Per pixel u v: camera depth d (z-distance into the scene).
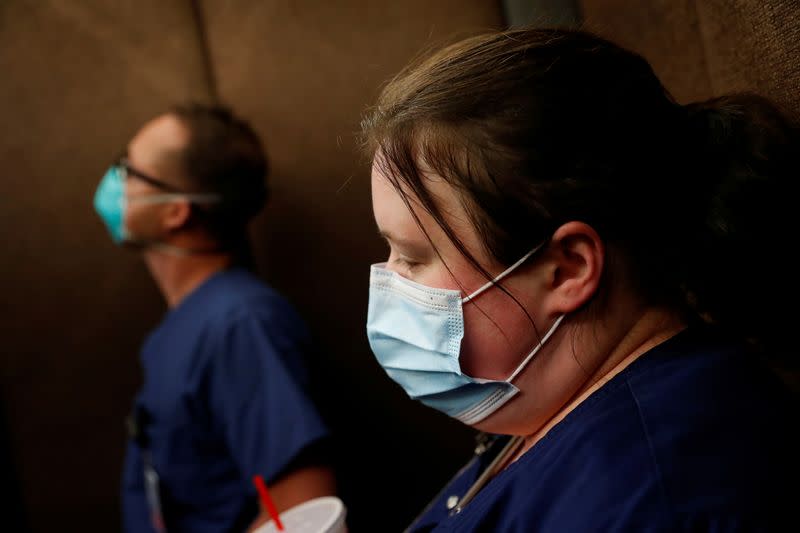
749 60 0.95
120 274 2.04
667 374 0.66
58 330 2.04
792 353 0.80
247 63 1.96
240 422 1.42
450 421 1.94
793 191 0.71
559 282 0.70
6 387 2.05
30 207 2.02
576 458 0.63
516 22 1.72
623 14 1.37
